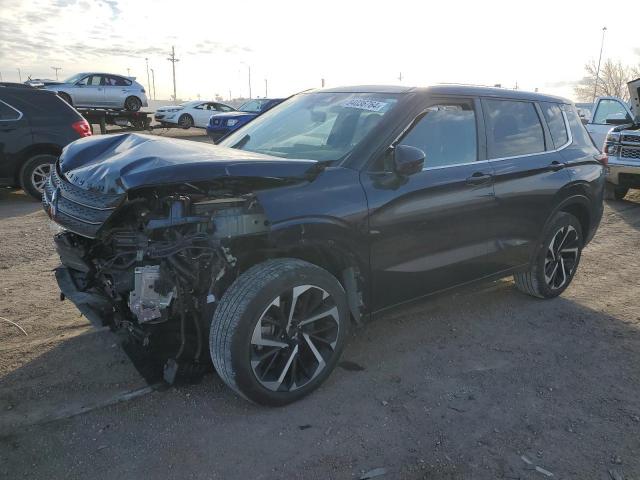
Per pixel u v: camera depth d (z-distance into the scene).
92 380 3.41
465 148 4.00
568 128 5.02
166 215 2.94
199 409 3.13
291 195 3.03
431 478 2.63
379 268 3.47
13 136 8.80
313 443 2.87
